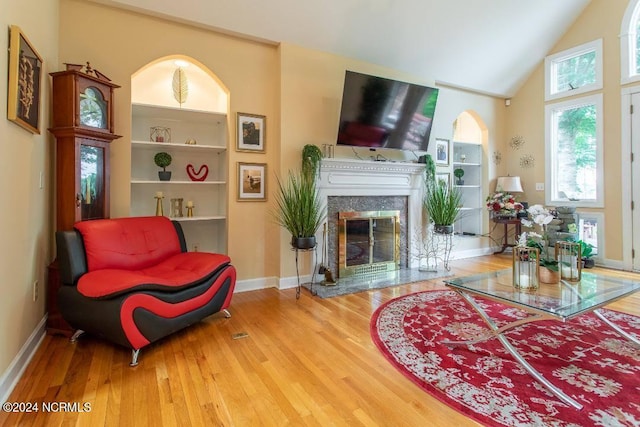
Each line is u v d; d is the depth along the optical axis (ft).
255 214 12.32
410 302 10.64
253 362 6.85
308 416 5.17
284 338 8.02
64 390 5.83
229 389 5.88
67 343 7.70
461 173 19.33
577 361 6.80
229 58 11.69
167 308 7.30
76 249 7.59
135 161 11.66
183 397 5.64
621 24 14.66
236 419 5.10
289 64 12.32
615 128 14.99
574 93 16.34
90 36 9.68
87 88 8.69
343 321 9.10
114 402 5.49
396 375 6.33
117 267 8.14
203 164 12.73
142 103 11.19
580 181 16.46
